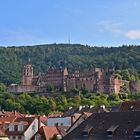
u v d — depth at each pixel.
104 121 142.00
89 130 140.50
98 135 137.38
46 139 170.62
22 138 185.62
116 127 136.12
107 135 135.50
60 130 178.00
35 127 189.50
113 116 142.38
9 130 189.25
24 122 189.50
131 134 130.75
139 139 127.81
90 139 137.88
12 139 187.00
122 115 140.75
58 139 166.25
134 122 134.88
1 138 153.75
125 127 134.62
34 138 174.88
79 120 184.12
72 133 144.50
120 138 131.50
